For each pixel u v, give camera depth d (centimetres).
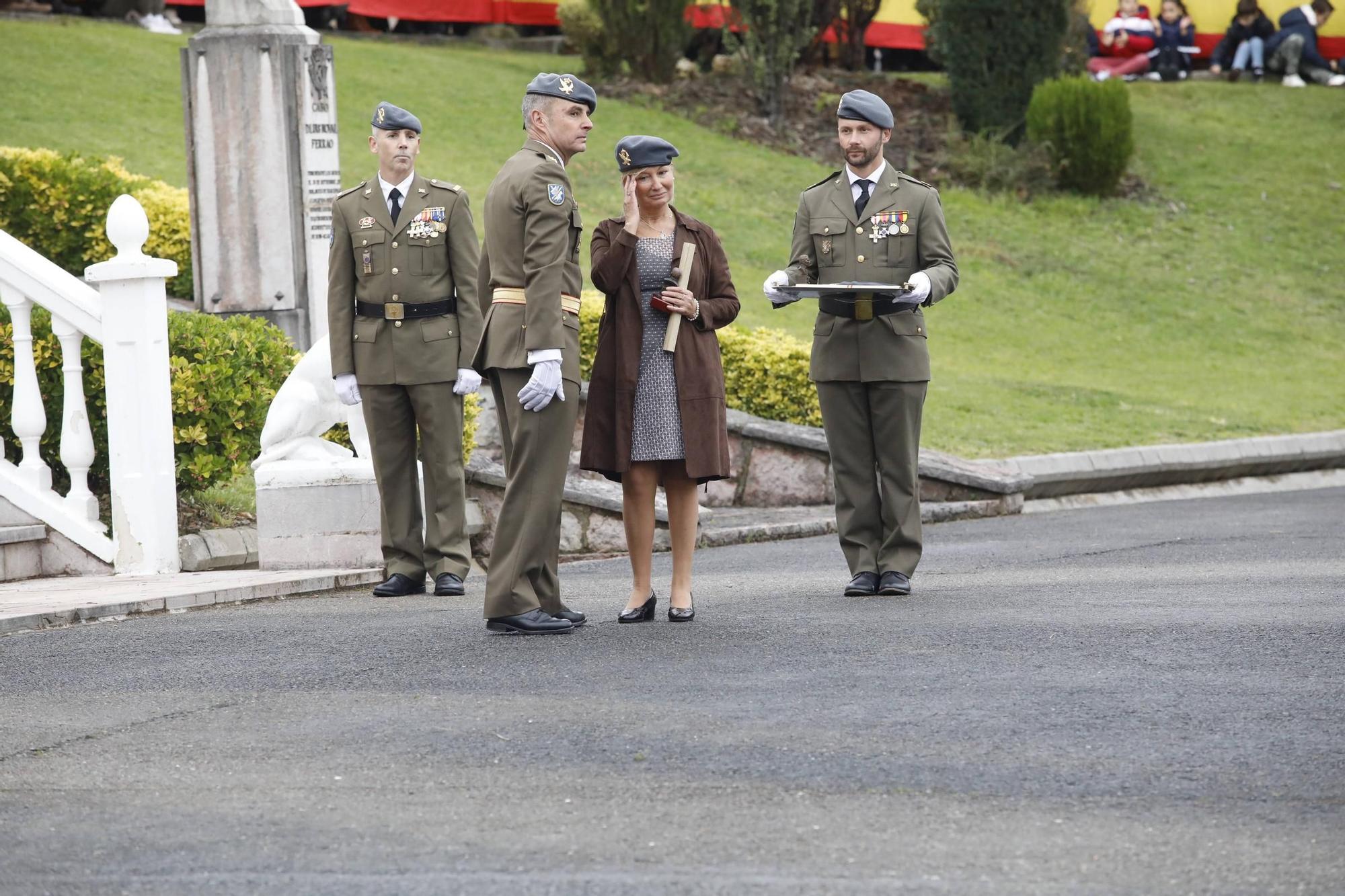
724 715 1623
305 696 1744
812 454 3881
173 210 4394
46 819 1329
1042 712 1619
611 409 2180
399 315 2570
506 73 7956
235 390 3086
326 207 4094
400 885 1162
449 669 1866
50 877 1191
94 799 1380
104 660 1961
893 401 2438
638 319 2188
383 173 2602
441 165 6462
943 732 1546
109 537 2844
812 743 1511
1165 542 3169
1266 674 1788
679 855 1217
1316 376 6069
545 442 2097
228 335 3136
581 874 1178
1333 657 1875
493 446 3741
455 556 2609
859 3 8612
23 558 2702
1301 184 8119
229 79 4022
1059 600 2366
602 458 2178
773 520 3562
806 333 5600
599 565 3041
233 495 3038
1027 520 3725
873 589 2442
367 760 1480
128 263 2634
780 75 7794
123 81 6594
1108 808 1316
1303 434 4925
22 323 2720
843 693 1712
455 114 7138
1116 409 5091
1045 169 7706
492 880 1170
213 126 4031
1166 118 8719
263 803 1360
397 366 2573
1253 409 5353
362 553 2767
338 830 1287
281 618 2284
